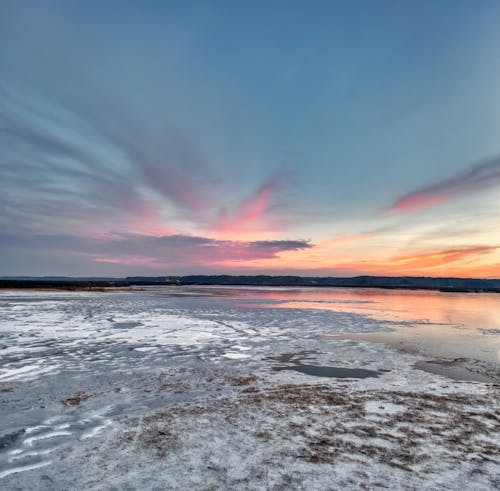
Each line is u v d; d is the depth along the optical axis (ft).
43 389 19.26
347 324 50.26
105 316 55.83
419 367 25.58
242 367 24.99
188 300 97.25
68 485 9.59
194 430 13.55
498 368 25.48
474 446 12.39
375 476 10.21
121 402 17.17
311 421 14.64
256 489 9.46
